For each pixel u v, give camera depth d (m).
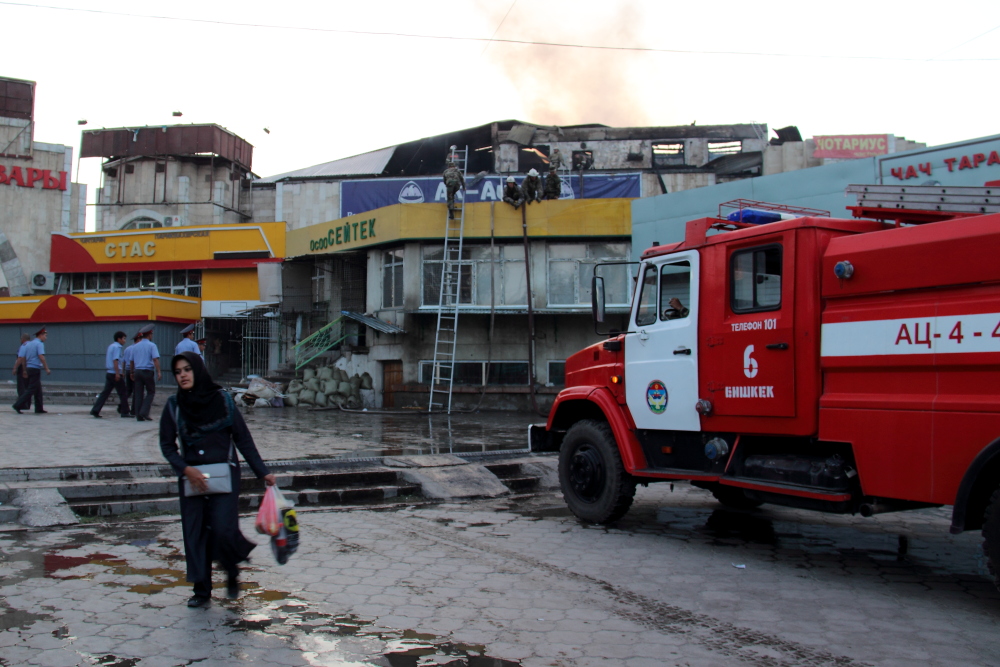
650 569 5.59
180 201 35.62
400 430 14.02
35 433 11.29
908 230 4.97
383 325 20.44
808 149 30.59
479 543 6.36
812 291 5.47
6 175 35.00
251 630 4.11
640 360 6.93
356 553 5.91
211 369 27.34
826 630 4.28
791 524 7.43
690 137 32.94
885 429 4.93
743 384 5.93
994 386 4.42
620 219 19.88
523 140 32.66
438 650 3.88
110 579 5.02
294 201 33.50
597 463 7.15
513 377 20.52
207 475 4.35
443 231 20.28
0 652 3.71
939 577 5.47
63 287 30.14
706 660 3.79
